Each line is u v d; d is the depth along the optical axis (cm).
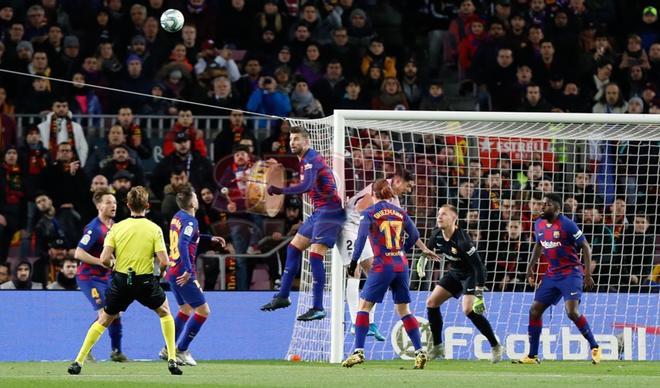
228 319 4897
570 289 4472
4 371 3781
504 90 6588
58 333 4759
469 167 5203
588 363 4678
